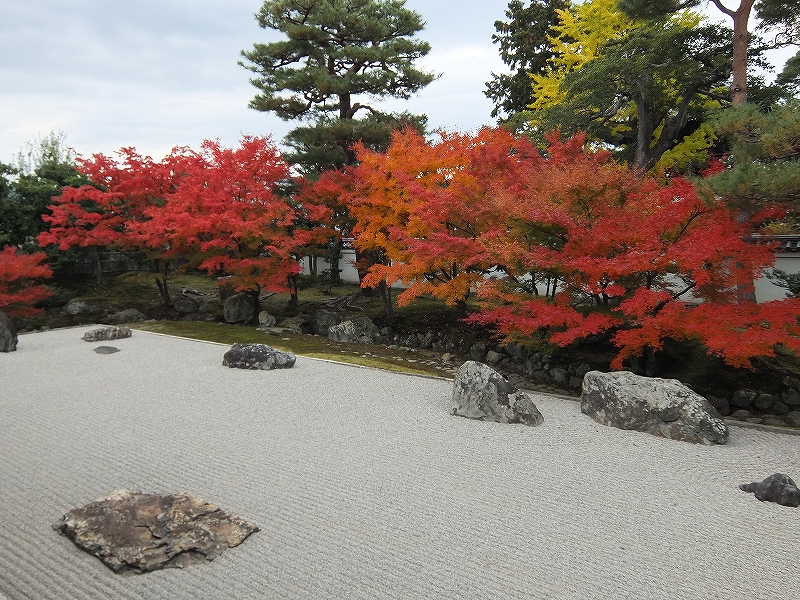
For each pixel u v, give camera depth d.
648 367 10.77
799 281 12.34
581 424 7.47
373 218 13.81
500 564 4.09
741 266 8.80
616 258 8.46
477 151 11.95
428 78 17.97
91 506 4.46
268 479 5.48
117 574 3.88
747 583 3.93
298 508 4.90
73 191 16.73
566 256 9.16
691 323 8.23
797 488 5.31
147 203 17.70
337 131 17.08
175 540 4.14
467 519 4.76
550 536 4.52
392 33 18.77
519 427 7.27
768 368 11.44
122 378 9.37
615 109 16.67
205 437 6.59
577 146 10.49
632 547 4.38
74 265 21.30
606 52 16.72
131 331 14.45
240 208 14.68
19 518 4.61
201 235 16.41
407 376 9.95
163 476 5.48
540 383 12.15
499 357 13.52
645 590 3.82
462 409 7.66
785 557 4.29
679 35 14.96
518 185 10.29
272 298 20.02
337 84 16.81
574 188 8.93
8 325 11.79
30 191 18.77
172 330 14.90
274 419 7.33
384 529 4.56
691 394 7.25
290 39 17.73
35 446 6.21
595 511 4.98
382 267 13.62
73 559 4.04
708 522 4.83
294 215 16.20
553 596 3.73
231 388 8.83
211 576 3.88
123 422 7.07
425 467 5.87
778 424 9.70
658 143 17.67
